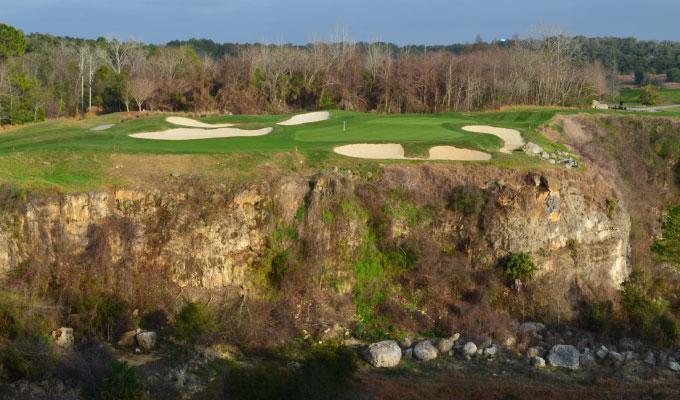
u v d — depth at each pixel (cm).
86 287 2652
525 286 3186
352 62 8450
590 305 3250
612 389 2498
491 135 4356
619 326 3081
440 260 3231
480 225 3322
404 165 3469
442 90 8156
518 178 3472
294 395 1894
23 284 2564
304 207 3116
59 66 8056
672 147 5103
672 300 3656
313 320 2867
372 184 3300
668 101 9825
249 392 1909
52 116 7000
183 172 3144
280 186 3102
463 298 3162
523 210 3319
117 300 2652
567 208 3453
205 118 5653
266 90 7775
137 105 7669
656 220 4544
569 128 5103
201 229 2922
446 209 3350
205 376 2325
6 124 5906
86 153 3266
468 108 7800
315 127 4884
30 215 2670
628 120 5412
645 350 2920
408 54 10462
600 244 3541
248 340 2630
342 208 3155
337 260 3097
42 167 3061
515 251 3269
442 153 3844
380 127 4834
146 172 3119
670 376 2669
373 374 2491
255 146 3772
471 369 2612
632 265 3869
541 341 2928
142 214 2895
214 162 3294
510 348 2842
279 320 2806
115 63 10012
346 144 3909
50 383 2125
